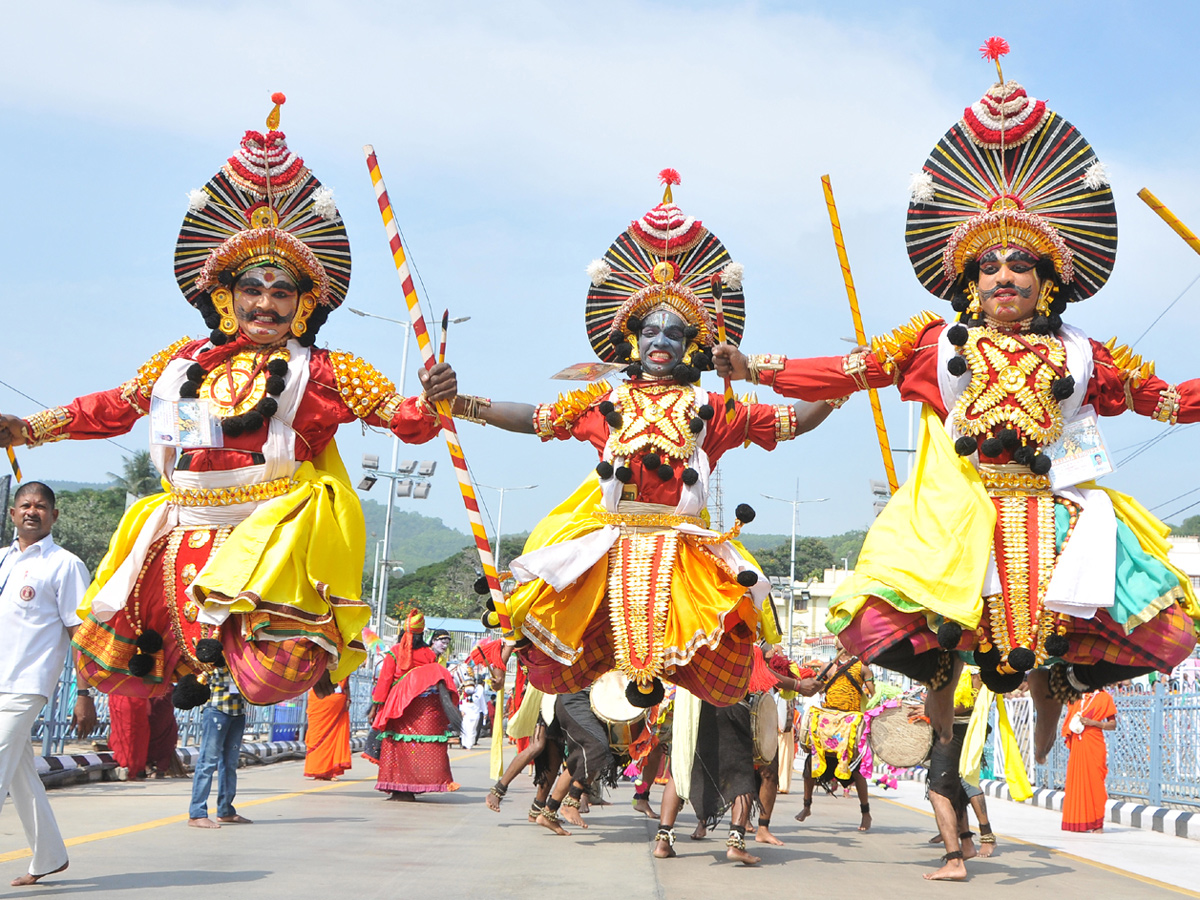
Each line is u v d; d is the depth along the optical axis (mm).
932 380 6312
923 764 9109
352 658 6438
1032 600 5926
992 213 6391
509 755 21719
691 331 7203
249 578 5906
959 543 5879
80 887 4980
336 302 6875
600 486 6980
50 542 5473
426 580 91125
